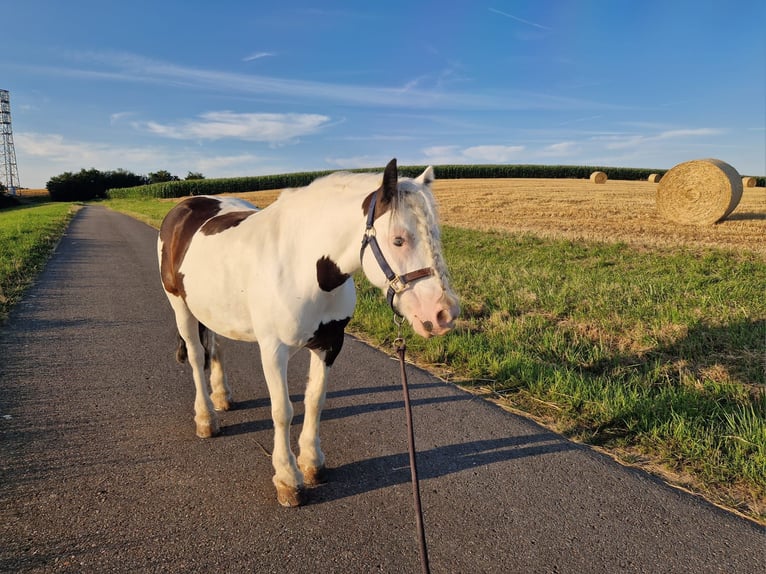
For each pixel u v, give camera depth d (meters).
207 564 2.34
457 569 2.32
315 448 3.06
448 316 2.21
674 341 5.23
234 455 3.35
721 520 2.65
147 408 4.06
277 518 2.70
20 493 2.87
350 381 4.65
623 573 2.30
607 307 6.52
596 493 2.90
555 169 65.88
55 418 3.84
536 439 3.54
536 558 2.39
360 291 8.08
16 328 6.38
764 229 13.38
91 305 7.78
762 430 3.26
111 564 2.33
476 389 4.45
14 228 19.62
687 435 3.35
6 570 2.27
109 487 2.96
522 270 9.20
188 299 3.37
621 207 20.47
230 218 3.37
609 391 4.06
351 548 2.46
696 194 14.88
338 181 2.76
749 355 4.73
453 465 3.22
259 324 2.78
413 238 2.27
